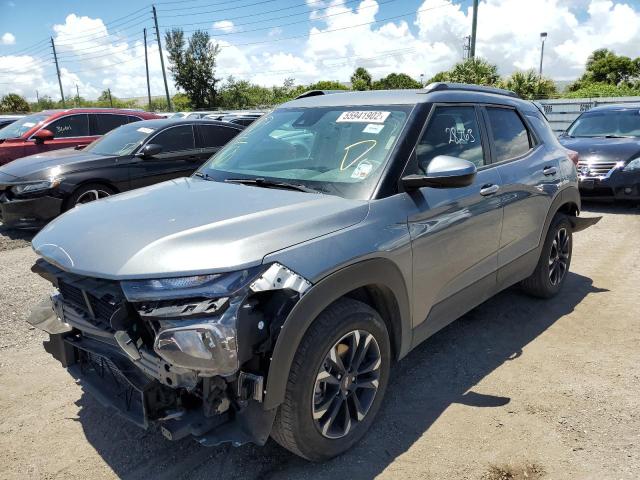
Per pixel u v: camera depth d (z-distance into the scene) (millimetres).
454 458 2676
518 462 2639
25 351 3893
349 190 2869
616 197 8383
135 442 2861
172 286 2135
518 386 3344
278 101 52656
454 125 3473
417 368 3596
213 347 2072
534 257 4289
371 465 2633
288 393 2328
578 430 2879
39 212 6883
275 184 3068
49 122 10094
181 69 50750
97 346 2607
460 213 3238
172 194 2980
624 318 4348
